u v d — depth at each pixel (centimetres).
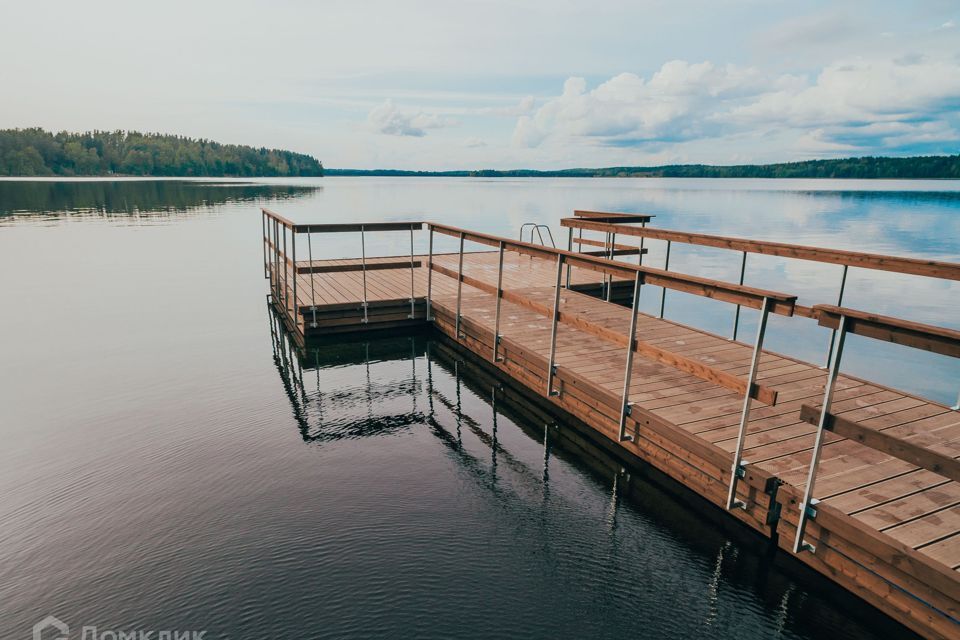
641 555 387
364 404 662
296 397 680
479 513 436
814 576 357
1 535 399
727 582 360
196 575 358
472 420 622
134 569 364
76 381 722
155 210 3503
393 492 464
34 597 339
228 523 416
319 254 1955
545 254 586
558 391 607
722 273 1644
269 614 326
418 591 347
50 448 536
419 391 708
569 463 525
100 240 2142
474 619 325
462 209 3888
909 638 305
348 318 909
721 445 424
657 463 479
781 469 391
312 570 365
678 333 722
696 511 439
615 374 584
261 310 1130
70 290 1285
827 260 527
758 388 363
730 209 4022
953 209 4003
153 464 507
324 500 450
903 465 394
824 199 5616
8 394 676
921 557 290
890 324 282
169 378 739
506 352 713
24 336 926
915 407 484
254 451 535
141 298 1220
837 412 475
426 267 1252
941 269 430
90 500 445
